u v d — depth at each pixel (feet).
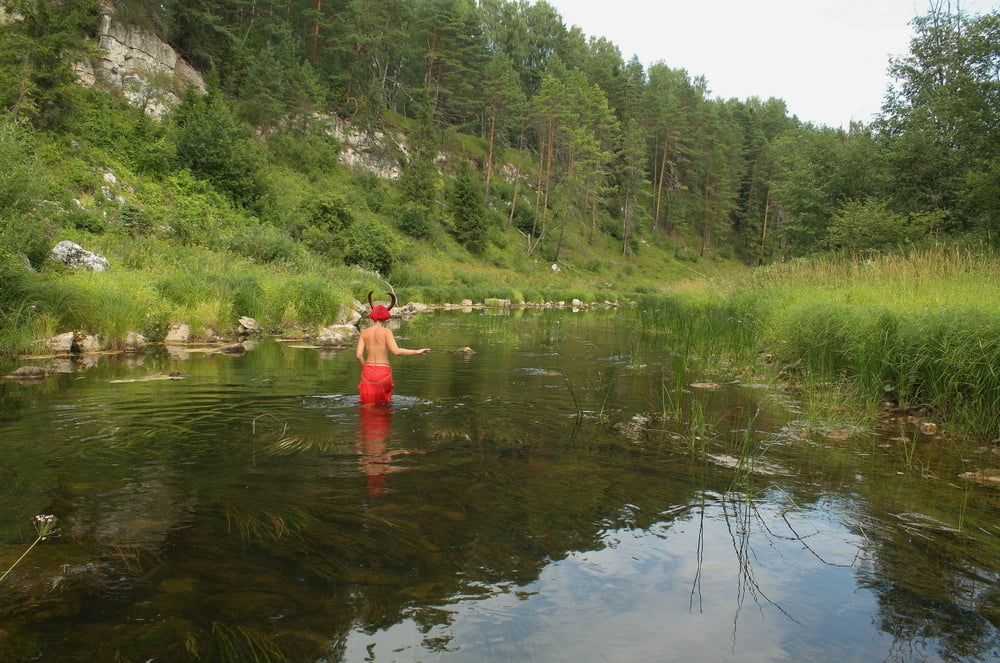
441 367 30.40
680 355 36.73
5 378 24.99
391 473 13.24
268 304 48.11
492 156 187.32
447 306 89.51
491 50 240.53
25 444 15.01
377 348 20.68
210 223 78.18
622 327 60.29
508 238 171.22
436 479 12.98
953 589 8.95
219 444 15.19
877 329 24.12
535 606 8.15
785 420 20.12
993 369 18.71
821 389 25.11
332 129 144.25
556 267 166.50
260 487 12.16
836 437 17.95
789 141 100.01
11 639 6.98
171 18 118.62
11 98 71.10
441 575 8.90
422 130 149.59
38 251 40.37
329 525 10.43
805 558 9.85
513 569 9.17
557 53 266.98
